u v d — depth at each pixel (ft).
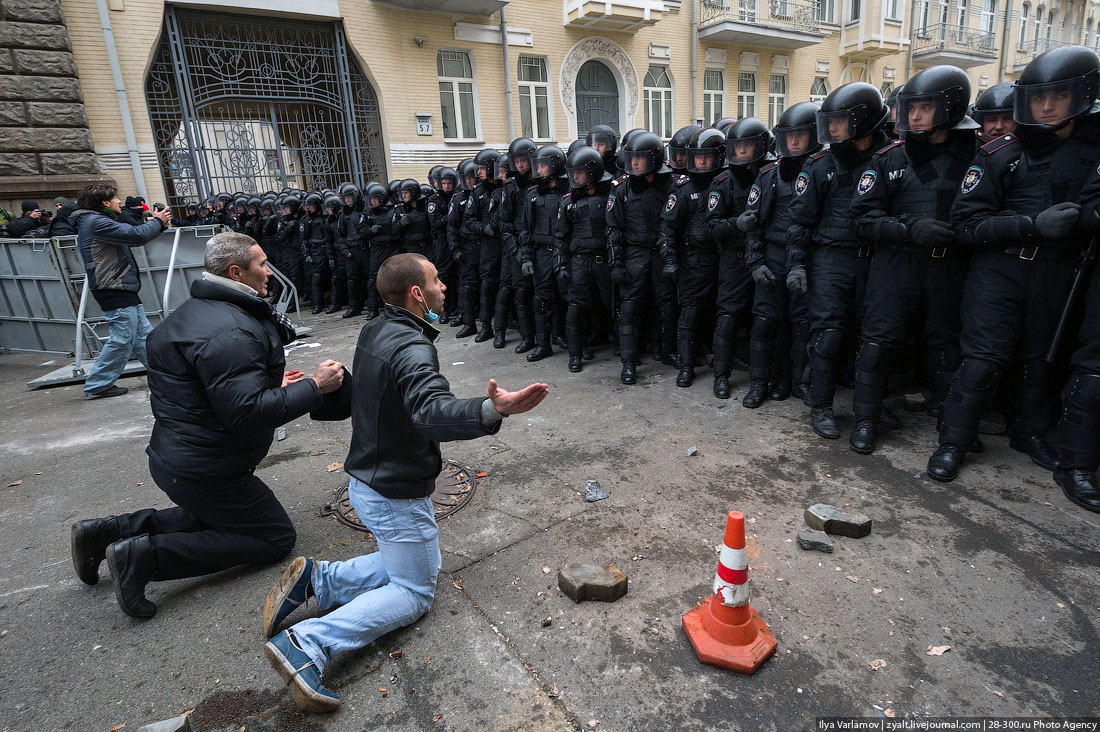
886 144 11.47
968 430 10.09
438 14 43.04
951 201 10.21
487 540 9.18
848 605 7.32
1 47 30.50
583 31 48.57
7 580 8.89
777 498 9.95
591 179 16.29
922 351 14.64
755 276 13.02
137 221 18.26
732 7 54.39
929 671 6.28
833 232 11.82
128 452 13.84
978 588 7.48
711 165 14.10
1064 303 9.52
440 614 7.54
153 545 7.54
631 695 6.20
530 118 48.80
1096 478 9.62
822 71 63.31
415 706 6.20
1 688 6.77
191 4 35.91
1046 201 8.97
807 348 12.73
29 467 13.20
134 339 18.65
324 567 7.00
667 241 15.03
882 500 9.69
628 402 15.01
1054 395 11.68
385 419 6.32
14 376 21.62
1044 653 6.43
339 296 32.42
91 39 33.63
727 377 15.10
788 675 6.34
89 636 7.55
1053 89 8.21
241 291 7.66
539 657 6.78
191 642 7.33
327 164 42.75
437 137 44.86
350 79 42.19
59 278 22.03
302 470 12.23
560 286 18.08
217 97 38.52
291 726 6.05
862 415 11.55
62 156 32.68
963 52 67.46
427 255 26.23
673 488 10.50
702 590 7.78
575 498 10.33
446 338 23.66
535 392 5.07
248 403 6.98
